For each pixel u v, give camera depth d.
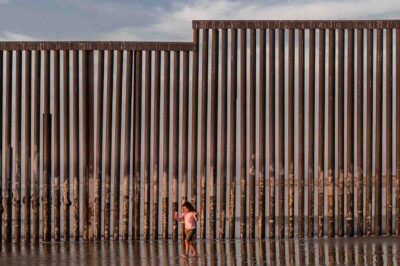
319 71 18.67
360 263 14.30
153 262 14.66
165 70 18.70
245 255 15.62
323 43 18.66
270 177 18.66
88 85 18.83
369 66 18.75
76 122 18.88
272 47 18.70
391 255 15.43
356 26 18.59
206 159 18.59
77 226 18.84
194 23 18.58
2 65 18.78
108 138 18.72
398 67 18.69
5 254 16.30
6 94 18.80
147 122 18.75
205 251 16.39
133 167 18.78
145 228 18.78
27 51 18.78
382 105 18.72
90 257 15.59
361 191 18.86
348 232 18.89
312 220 18.86
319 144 18.73
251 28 18.62
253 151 18.64
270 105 18.62
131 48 18.61
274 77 18.69
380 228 18.98
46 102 18.89
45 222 18.88
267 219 32.78
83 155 18.77
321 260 14.75
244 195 18.69
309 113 18.69
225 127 18.59
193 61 18.59
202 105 18.53
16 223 18.86
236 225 30.00
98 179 18.75
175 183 18.69
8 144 18.81
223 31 18.62
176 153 18.72
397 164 18.69
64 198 18.89
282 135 18.62
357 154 18.81
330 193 18.78
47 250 17.00
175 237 18.72
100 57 18.78
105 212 18.77
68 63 18.88
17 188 18.92
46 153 18.91
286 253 15.89
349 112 18.73
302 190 18.75
